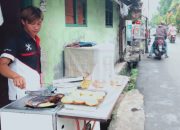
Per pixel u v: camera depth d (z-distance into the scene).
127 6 13.21
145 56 16.97
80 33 7.43
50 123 2.46
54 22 5.71
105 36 10.78
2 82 4.02
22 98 2.88
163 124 5.66
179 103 7.11
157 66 13.22
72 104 2.49
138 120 5.57
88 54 5.67
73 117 2.43
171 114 6.25
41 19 3.15
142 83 9.54
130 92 7.66
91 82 3.18
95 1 9.02
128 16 16.05
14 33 3.20
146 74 11.24
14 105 2.67
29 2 4.68
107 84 3.16
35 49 3.23
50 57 5.56
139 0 15.08
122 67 11.76
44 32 5.27
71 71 5.91
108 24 11.77
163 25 15.77
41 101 2.69
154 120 5.86
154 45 15.74
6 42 3.08
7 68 2.94
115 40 13.06
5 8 3.97
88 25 8.23
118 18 14.02
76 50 5.83
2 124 2.58
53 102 2.68
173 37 27.16
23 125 2.53
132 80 9.28
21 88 2.87
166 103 7.10
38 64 3.32
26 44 3.13
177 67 12.88
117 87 3.12
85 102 2.45
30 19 3.05
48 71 5.50
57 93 2.95
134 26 16.28
